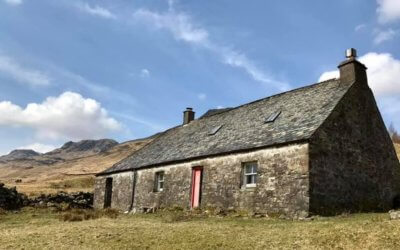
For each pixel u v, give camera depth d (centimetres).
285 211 1923
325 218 1756
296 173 1925
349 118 2172
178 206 2602
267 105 2750
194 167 2575
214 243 1380
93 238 1545
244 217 2028
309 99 2405
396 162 2447
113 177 3466
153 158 3122
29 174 10025
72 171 9138
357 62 2317
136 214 2611
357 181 2108
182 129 3569
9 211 2747
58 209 2872
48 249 1415
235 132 2609
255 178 2175
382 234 1277
